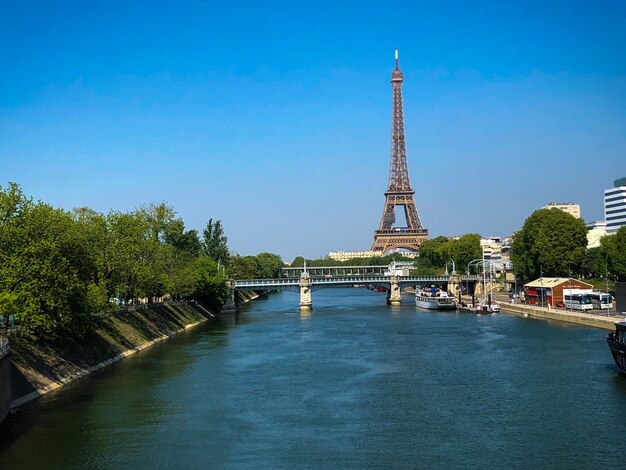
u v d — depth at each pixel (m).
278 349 131.88
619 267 192.88
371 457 63.72
